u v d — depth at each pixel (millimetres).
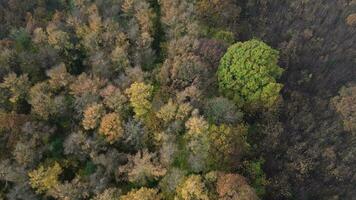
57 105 79188
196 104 76000
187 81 79938
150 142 74625
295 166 75125
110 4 98000
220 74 80875
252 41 81188
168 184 67812
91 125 75062
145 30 90062
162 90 79750
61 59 89562
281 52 90688
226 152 70000
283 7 99500
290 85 87125
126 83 80375
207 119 75125
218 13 94312
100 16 94688
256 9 99688
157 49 93062
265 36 95000
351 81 87875
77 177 71312
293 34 94125
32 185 70312
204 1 93688
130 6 93062
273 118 79938
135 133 73250
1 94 84562
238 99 79438
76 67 92625
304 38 94000
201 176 68625
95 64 84500
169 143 70125
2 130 77938
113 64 85125
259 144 77188
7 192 73625
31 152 73438
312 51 92312
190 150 70750
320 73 89000
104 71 84125
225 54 81312
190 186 64938
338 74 88875
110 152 72375
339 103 81938
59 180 73938
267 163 75250
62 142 78562
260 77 77500
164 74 81062
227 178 65562
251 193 63969
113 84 82438
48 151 77188
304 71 88562
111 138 73250
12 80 83250
